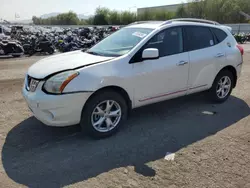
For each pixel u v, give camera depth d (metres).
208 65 4.79
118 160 3.20
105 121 3.75
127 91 3.81
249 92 6.15
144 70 3.91
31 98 3.43
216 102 5.29
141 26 4.50
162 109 4.96
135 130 4.04
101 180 2.81
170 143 3.63
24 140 3.69
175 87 4.40
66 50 14.99
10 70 9.10
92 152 3.38
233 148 3.49
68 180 2.81
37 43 14.50
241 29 39.22
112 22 59.53
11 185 2.72
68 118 3.43
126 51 3.93
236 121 4.41
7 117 4.50
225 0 47.88
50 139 3.73
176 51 4.35
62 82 3.30
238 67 5.39
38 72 3.55
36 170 2.98
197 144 3.60
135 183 2.76
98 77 3.48
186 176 2.88
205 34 4.85
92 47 4.68
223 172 2.96
